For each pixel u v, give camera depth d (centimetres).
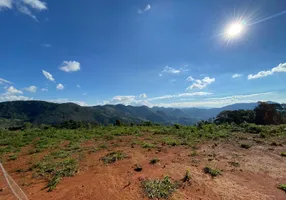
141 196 445
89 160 767
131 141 1146
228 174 559
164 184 496
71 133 1578
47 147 1047
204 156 756
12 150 1006
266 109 2919
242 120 2970
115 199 438
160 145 1001
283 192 444
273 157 718
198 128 1686
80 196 459
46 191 498
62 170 645
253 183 496
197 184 495
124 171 619
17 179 596
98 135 1435
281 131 1369
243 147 895
